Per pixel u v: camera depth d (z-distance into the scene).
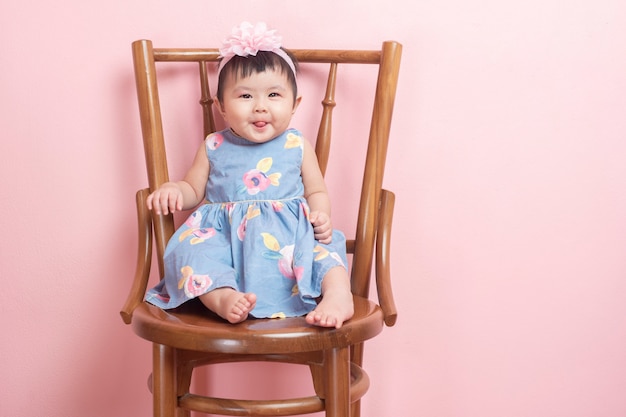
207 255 1.16
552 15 1.43
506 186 1.47
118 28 1.43
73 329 1.49
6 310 1.48
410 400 1.52
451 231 1.48
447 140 1.46
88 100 1.45
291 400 1.08
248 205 1.25
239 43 1.24
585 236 1.48
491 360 1.51
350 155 1.47
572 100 1.45
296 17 1.43
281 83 1.23
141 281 1.20
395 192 1.47
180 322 1.04
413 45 1.44
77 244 1.48
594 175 1.47
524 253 1.48
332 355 1.05
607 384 1.51
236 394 1.53
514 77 1.44
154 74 1.33
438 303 1.50
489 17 1.43
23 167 1.46
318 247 1.19
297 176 1.30
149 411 1.51
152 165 1.31
